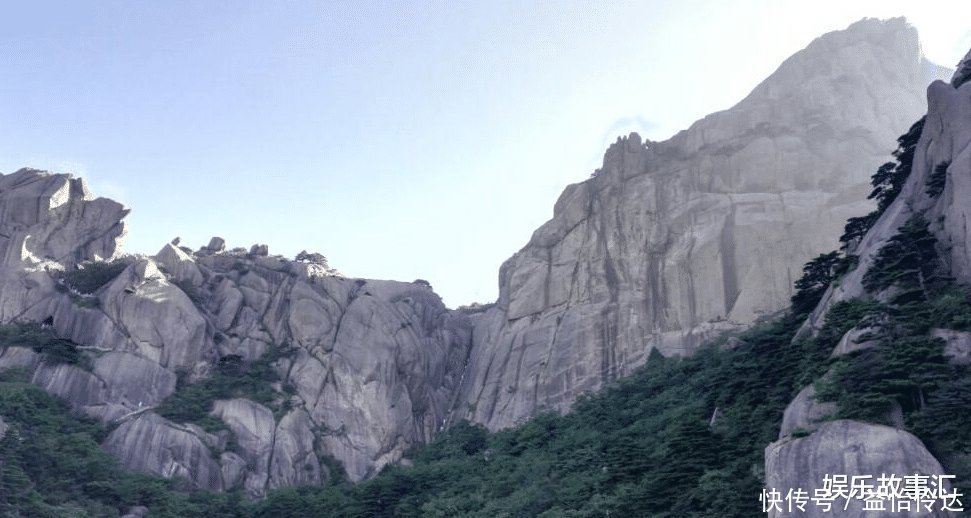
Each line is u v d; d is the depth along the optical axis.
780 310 108.06
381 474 103.75
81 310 115.75
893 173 79.00
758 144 124.12
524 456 92.81
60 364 105.69
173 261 129.62
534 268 134.75
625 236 125.88
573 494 72.19
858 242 79.38
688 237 120.88
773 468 51.03
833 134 122.56
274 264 136.50
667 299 117.69
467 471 94.81
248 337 124.69
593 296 123.50
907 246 62.91
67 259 125.75
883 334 55.34
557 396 117.56
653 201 125.88
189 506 89.25
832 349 60.16
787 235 114.88
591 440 87.50
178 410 105.94
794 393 60.91
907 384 50.25
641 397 98.88
